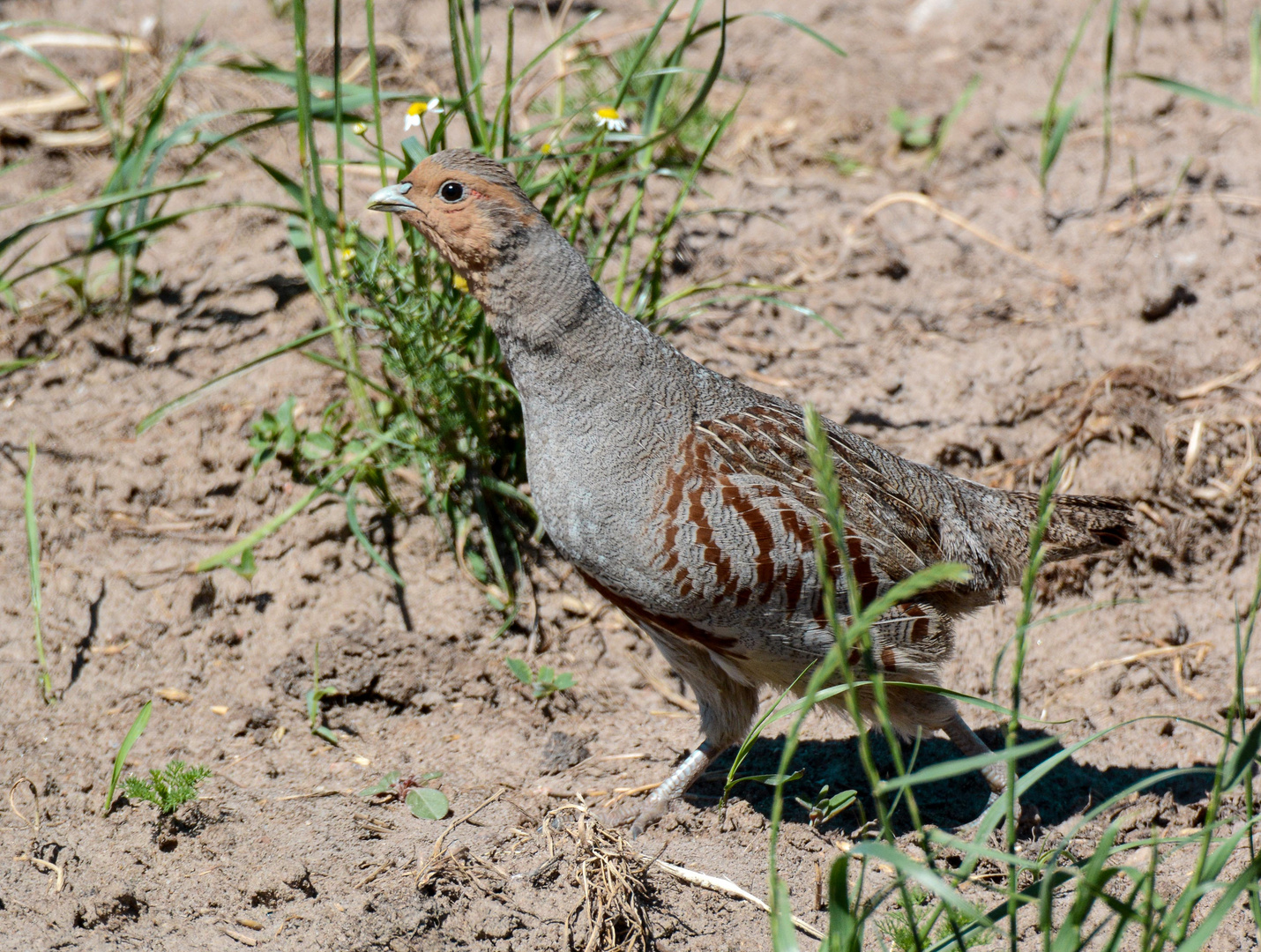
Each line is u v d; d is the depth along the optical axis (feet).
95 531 24.41
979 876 19.16
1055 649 23.93
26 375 26.99
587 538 18.60
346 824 19.62
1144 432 26.12
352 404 26.12
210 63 28.76
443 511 24.86
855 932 13.29
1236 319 28.22
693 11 23.07
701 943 18.03
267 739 21.56
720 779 21.48
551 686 22.53
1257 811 20.31
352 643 22.81
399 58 34.12
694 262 29.76
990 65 35.76
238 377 26.76
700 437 18.25
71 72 33.81
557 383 18.54
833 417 26.78
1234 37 36.06
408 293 23.30
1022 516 20.99
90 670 22.49
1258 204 30.68
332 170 30.99
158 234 29.86
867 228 30.83
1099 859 13.37
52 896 17.99
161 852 18.94
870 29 37.01
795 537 17.74
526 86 32.65
